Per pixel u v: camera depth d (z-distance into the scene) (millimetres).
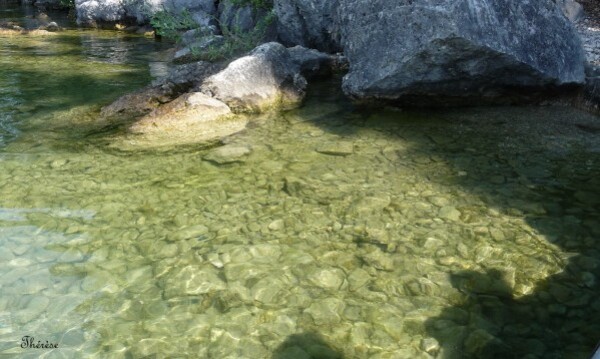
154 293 2127
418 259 2330
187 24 7211
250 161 3424
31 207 2803
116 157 3516
